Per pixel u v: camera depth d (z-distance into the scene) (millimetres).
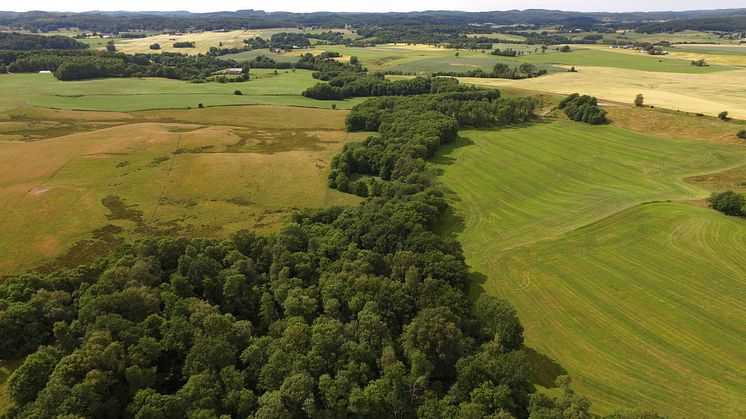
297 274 58938
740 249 73875
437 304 53156
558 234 81562
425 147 116250
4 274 65688
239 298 54656
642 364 52531
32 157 108312
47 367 42750
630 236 79375
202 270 56719
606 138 137875
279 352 44375
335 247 64812
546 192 100812
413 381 42938
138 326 47438
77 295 54531
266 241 66188
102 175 99875
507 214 90688
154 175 101375
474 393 41906
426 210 79562
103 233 77625
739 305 62062
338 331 47750
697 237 77688
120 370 42344
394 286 55250
